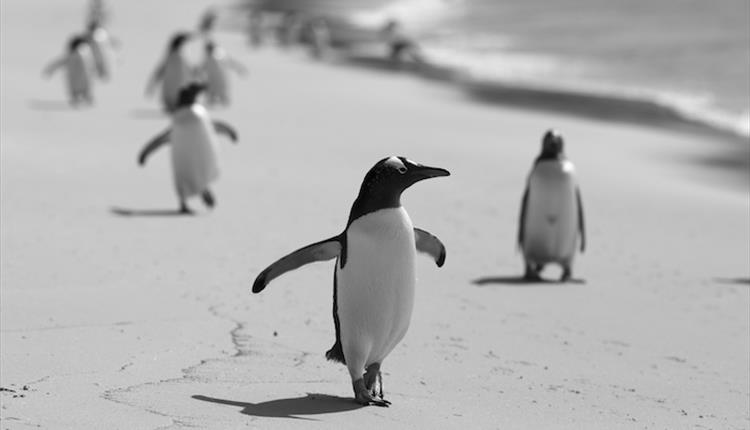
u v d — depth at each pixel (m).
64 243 13.93
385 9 96.50
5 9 67.62
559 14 78.94
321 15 87.81
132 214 16.41
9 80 35.62
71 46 30.66
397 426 7.70
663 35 61.88
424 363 9.87
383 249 7.89
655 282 14.28
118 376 8.65
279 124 28.92
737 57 51.25
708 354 10.91
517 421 8.11
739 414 8.87
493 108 35.84
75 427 7.28
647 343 11.23
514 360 10.18
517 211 18.69
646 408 8.85
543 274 14.73
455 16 86.00
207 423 7.49
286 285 12.58
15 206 16.22
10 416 7.48
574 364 10.21
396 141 26.52
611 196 20.91
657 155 26.78
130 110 30.30
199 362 9.22
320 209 17.56
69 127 25.77
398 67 51.34
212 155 16.88
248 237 15.20
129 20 68.12
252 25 60.38
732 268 15.24
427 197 19.70
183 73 29.69
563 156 14.37
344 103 35.25
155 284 12.10
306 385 8.73
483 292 13.21
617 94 40.72
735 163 25.67
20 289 11.50
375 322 7.98
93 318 10.48
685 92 41.75
